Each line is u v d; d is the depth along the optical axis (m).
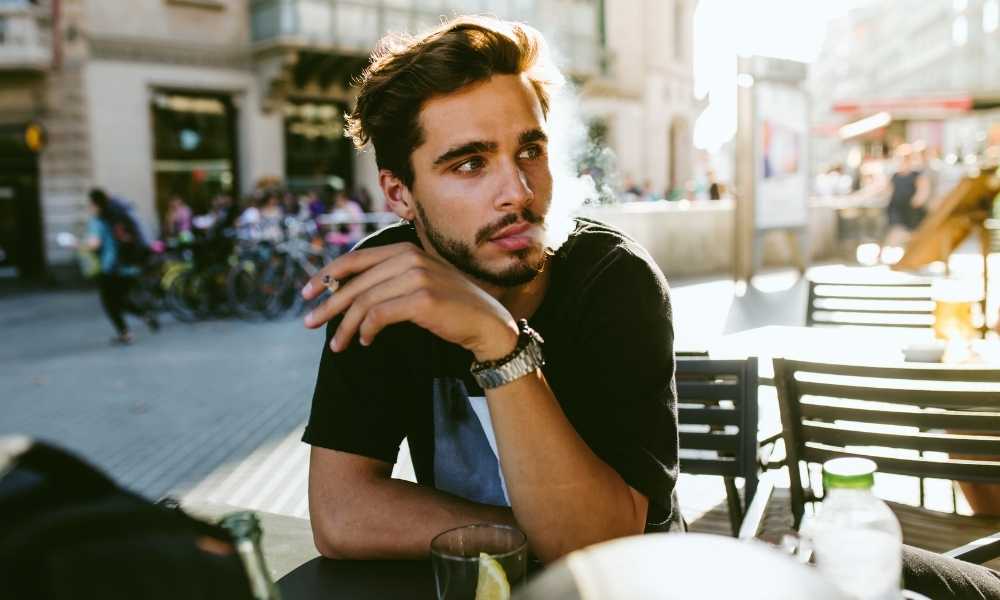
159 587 0.55
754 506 1.87
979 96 19.67
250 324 10.20
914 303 4.02
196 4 17.08
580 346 1.35
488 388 1.15
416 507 1.30
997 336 4.11
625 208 12.41
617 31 26.06
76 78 15.94
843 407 2.08
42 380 7.09
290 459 4.71
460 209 1.23
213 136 17.80
